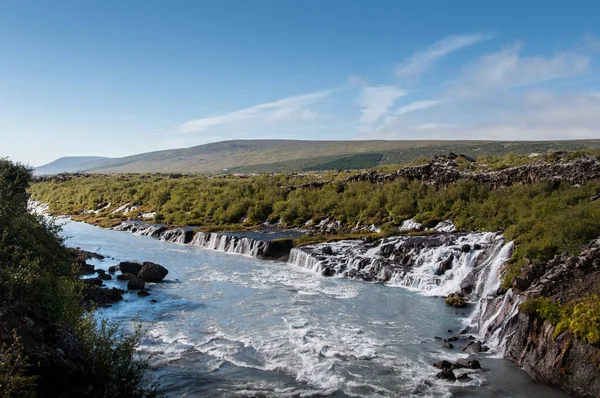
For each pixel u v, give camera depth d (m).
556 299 25.92
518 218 50.09
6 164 58.78
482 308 33.50
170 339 30.77
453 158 83.44
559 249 33.59
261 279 51.06
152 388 23.05
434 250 50.00
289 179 111.88
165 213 110.25
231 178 150.12
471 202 62.62
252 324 34.31
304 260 59.25
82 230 101.25
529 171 59.56
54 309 22.31
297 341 30.56
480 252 44.56
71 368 18.66
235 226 86.06
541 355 24.33
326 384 23.97
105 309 37.59
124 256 66.50
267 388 23.45
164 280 50.03
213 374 25.11
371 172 88.50
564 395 22.22
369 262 53.44
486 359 27.12
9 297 20.61
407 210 70.06
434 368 26.02
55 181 183.38
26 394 15.81
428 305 39.66
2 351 16.61
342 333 32.28
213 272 55.22
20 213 29.41
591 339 21.62
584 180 51.69
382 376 24.94
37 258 25.78
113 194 139.50
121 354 20.94
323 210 82.62
